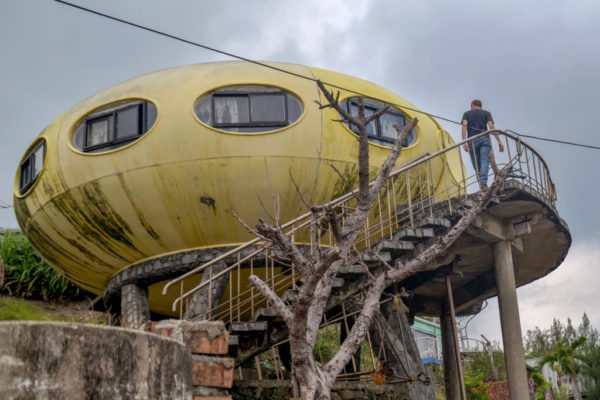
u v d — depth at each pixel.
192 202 14.60
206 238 14.91
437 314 21.23
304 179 14.65
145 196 14.69
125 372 6.01
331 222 9.06
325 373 9.02
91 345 5.82
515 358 15.73
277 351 17.12
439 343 38.59
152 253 15.29
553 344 45.97
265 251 13.55
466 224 10.75
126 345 6.09
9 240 21.62
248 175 14.47
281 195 14.59
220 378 8.02
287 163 14.55
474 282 19.88
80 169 15.09
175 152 14.55
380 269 13.27
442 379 27.44
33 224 16.36
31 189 16.09
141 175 14.66
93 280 16.75
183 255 15.02
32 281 20.94
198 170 14.48
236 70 15.41
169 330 8.07
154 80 15.51
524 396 15.52
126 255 15.52
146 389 6.18
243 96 15.05
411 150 16.05
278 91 15.15
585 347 38.88
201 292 14.53
